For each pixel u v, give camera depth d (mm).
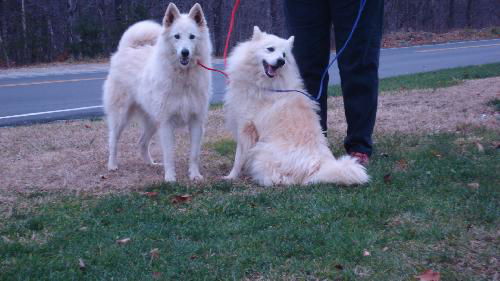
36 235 3898
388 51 17344
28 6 15242
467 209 4012
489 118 5750
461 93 6812
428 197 4188
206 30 4586
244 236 3834
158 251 3721
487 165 4625
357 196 4227
